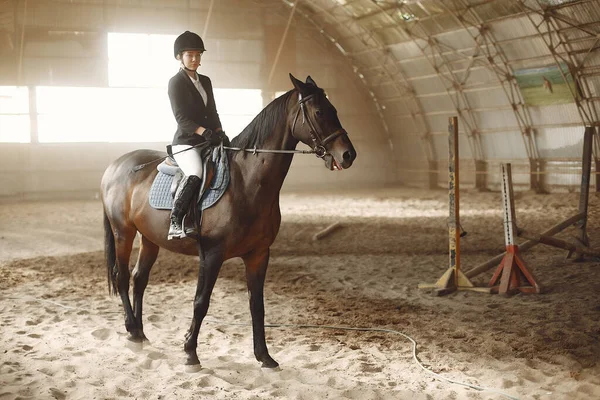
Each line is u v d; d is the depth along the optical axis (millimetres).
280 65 26031
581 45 16828
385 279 8234
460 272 7363
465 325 5875
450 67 21828
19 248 11703
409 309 6598
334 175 27188
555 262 8789
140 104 24188
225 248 4453
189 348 4617
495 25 18703
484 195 20953
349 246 11312
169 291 7633
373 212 16859
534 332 5508
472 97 21906
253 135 4492
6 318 6227
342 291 7582
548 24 16859
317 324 6062
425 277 8281
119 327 5879
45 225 15250
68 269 9250
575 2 15773
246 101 25844
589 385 4172
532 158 20531
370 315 6367
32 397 4031
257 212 4430
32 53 22859
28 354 4996
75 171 23609
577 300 6602
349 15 23656
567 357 4820
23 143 22938
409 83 24344
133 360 4875
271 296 7336
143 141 24328
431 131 24938
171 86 4672
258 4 25438
